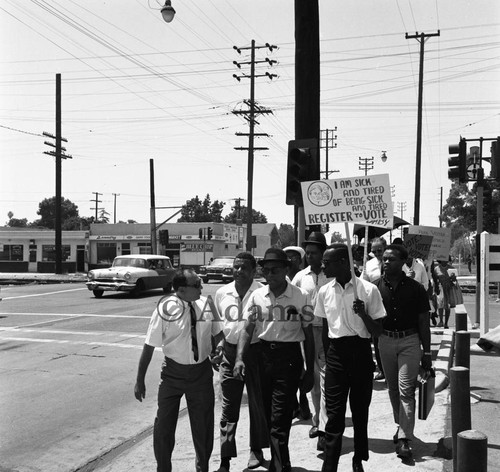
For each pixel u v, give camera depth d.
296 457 4.98
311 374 4.65
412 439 5.23
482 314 9.98
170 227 55.53
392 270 4.93
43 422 6.42
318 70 8.49
